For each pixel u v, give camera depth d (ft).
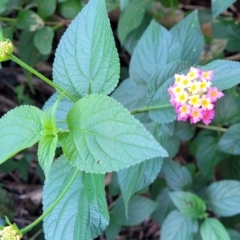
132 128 0.60
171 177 1.09
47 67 1.44
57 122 0.74
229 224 1.15
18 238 0.65
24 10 1.12
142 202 1.09
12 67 1.49
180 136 1.09
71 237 0.74
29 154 1.31
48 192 0.76
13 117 0.68
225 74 0.78
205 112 0.75
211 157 1.10
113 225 1.10
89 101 0.63
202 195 1.11
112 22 1.36
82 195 0.75
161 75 0.83
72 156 0.63
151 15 1.20
